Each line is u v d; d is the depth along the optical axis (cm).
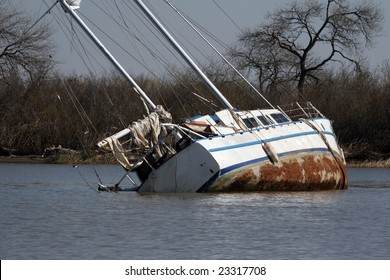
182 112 19175
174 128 10831
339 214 9450
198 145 10444
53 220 8925
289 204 10106
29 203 10450
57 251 7244
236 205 9881
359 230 8394
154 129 10988
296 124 11500
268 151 10869
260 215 9212
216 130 10719
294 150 11194
